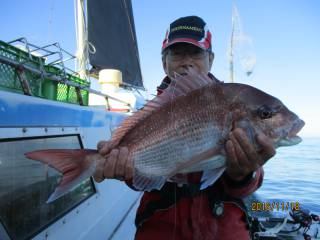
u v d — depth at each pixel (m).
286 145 0.67
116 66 2.91
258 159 0.62
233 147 0.60
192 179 0.71
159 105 0.67
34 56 0.91
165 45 0.85
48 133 0.82
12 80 0.78
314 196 3.11
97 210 1.09
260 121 0.64
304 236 1.39
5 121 0.66
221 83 0.66
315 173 4.76
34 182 0.77
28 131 0.73
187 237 0.69
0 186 0.66
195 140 0.64
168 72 0.85
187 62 0.83
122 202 1.36
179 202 0.71
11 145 0.69
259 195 3.03
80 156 0.63
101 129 1.22
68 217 0.89
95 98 1.98
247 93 0.65
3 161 0.67
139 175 0.65
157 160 0.65
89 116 1.10
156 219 0.72
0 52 0.76
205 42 0.83
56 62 1.04
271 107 0.65
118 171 0.65
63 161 0.62
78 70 1.96
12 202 0.69
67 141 0.95
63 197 0.89
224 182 0.69
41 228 0.78
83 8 2.01
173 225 0.71
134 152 0.66
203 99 0.65
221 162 0.63
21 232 0.71
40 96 0.93
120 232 1.23
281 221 1.59
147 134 0.66
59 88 1.07
